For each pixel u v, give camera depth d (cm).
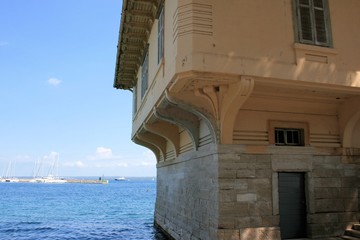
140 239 1736
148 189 11556
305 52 872
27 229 2325
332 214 1000
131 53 1603
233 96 849
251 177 930
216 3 829
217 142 920
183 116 1100
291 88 890
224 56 798
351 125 1048
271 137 984
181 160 1305
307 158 1005
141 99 1552
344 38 926
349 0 963
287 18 883
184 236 1219
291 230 970
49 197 6844
